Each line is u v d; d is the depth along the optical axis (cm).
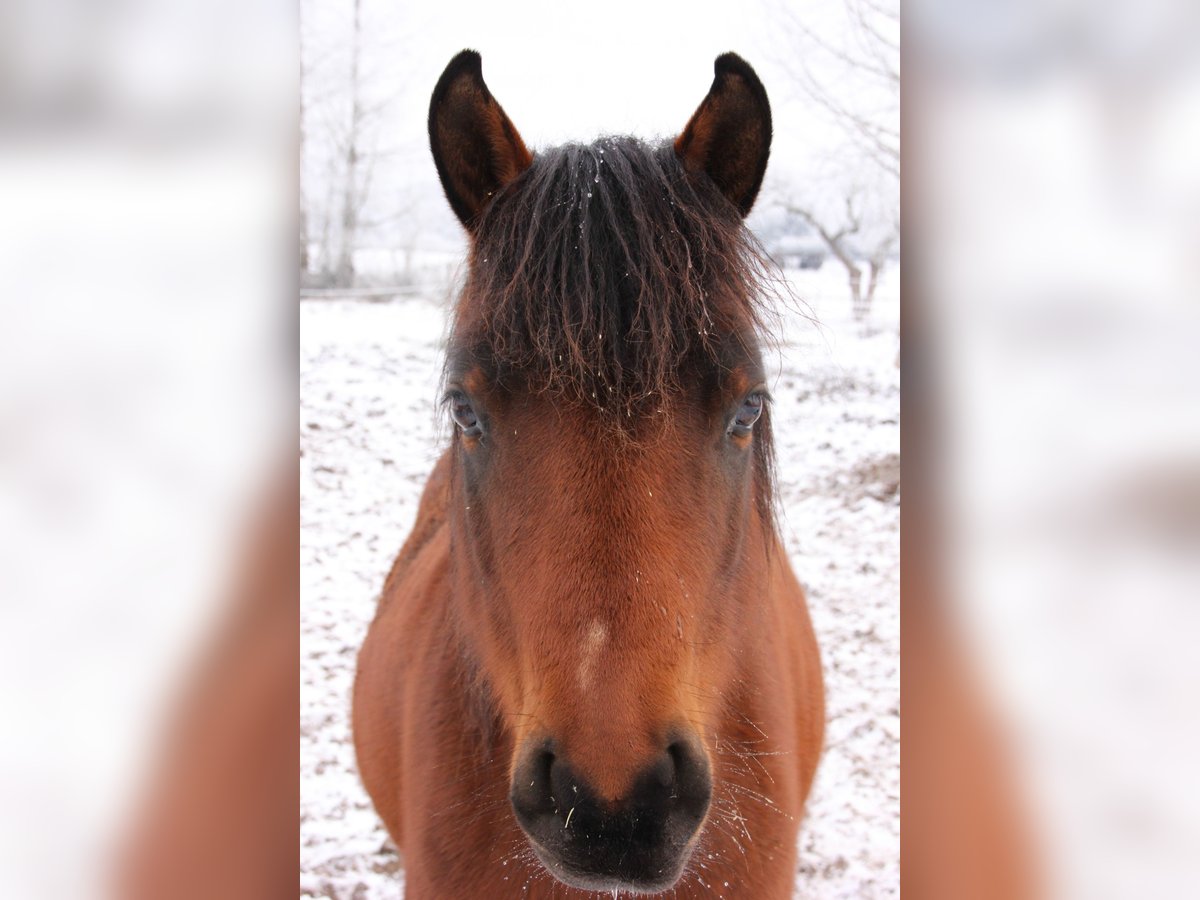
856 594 475
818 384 649
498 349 147
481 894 185
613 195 152
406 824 212
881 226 760
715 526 154
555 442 142
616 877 131
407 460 607
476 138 175
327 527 539
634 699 131
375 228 967
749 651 196
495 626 164
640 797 128
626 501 138
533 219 151
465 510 176
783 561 274
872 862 328
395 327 819
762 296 170
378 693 255
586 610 134
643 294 142
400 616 257
